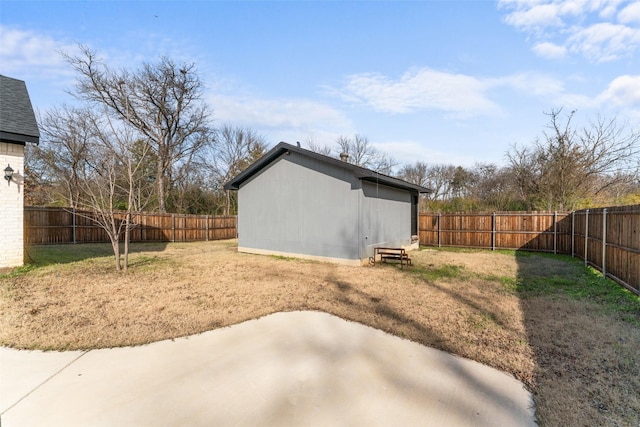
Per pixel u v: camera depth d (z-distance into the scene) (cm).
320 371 298
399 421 227
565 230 1138
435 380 283
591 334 382
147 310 464
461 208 2139
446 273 767
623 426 221
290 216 1023
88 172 1466
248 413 234
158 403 244
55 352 329
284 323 423
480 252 1207
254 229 1127
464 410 240
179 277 690
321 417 230
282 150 1020
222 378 283
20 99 776
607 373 293
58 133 1756
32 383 270
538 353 335
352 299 534
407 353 338
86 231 1378
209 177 2703
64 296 523
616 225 654
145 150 911
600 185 1652
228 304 499
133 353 330
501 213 1282
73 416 228
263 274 733
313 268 823
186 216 1661
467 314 459
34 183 1855
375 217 980
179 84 2141
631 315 448
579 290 598
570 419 229
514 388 271
